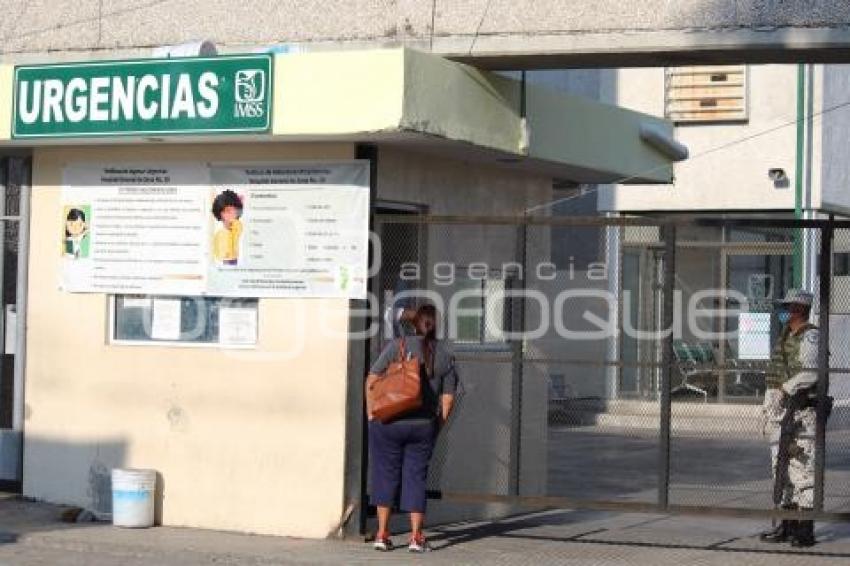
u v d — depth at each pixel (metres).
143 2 14.69
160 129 12.73
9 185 14.95
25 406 14.35
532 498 12.38
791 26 12.06
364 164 12.76
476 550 12.55
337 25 13.76
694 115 26.27
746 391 25.14
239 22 14.27
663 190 26.50
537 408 15.12
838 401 23.19
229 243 13.30
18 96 13.34
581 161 14.88
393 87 11.95
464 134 12.77
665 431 12.20
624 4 12.53
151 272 13.66
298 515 13.03
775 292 25.03
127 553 12.46
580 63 13.12
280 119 12.33
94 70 13.01
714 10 12.28
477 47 12.92
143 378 13.73
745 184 26.03
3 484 14.63
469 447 14.18
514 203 15.14
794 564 12.01
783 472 12.57
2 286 14.97
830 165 25.98
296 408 13.05
